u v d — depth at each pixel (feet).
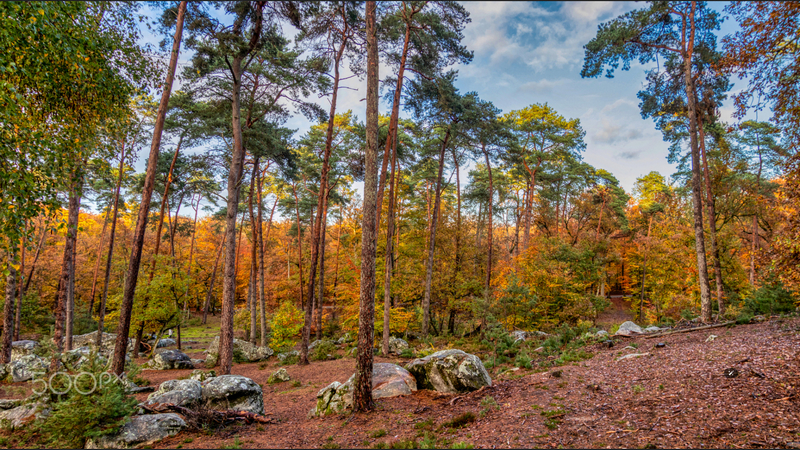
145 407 24.56
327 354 64.64
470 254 97.35
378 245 78.84
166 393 26.63
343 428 24.32
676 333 44.21
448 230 92.43
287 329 77.15
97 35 24.53
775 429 16.70
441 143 78.13
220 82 47.70
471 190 103.65
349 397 29.04
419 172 89.15
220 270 145.59
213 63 42.24
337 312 110.83
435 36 50.52
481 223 123.95
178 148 69.56
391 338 66.13
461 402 27.63
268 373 54.44
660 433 18.06
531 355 45.44
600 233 114.62
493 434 20.53
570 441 18.51
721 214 72.74
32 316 92.68
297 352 67.31
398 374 32.86
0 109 18.49
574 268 79.56
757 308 50.14
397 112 56.90
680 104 56.85
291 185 96.68
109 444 20.38
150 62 29.22
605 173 108.17
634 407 21.95
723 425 17.90
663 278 93.71
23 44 20.12
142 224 35.19
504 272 80.33
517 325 66.54
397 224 83.82
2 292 85.15
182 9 35.45
